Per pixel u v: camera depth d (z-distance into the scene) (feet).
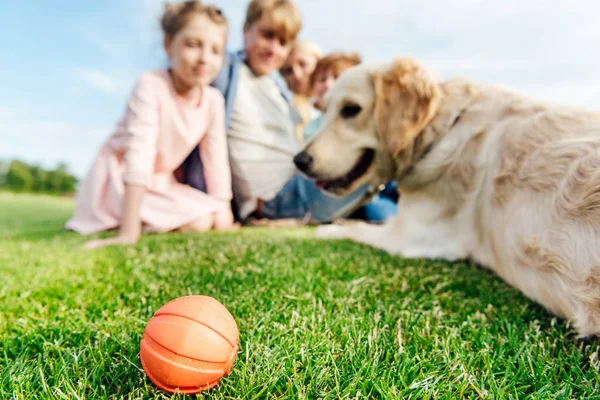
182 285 1.68
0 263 2.20
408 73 2.30
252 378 0.92
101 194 3.73
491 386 0.93
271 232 3.44
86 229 3.63
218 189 3.64
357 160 2.50
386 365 1.02
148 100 3.10
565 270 1.27
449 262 2.19
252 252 2.35
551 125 1.59
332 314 1.38
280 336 1.17
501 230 1.68
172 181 3.76
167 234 3.30
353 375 0.97
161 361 0.84
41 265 2.12
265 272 1.85
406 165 2.36
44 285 1.73
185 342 0.85
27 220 5.82
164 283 1.72
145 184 2.95
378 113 2.37
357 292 1.60
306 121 5.05
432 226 2.31
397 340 1.15
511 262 1.62
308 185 3.98
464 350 1.11
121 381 0.94
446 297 1.60
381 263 2.16
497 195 1.71
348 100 2.48
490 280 1.86
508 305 1.53
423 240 2.31
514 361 1.05
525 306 1.47
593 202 1.21
